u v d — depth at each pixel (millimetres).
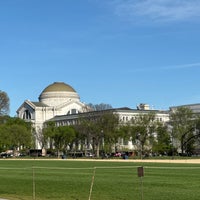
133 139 198500
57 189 47188
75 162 125938
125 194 42062
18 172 79312
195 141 198875
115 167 92875
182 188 47188
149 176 65125
